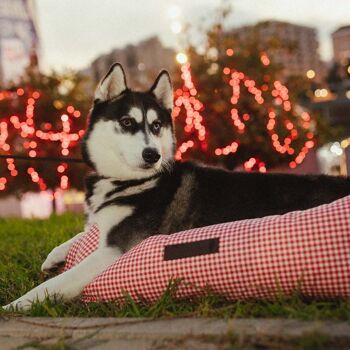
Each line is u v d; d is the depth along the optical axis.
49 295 1.24
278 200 1.33
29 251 1.82
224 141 4.06
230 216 1.34
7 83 5.25
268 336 0.93
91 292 1.23
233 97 3.79
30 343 1.02
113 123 1.45
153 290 1.16
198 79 4.13
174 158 1.51
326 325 0.94
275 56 4.61
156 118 1.48
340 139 4.86
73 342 1.02
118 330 1.02
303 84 4.53
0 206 7.30
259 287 1.09
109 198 1.40
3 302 1.35
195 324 1.01
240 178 1.38
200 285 1.13
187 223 1.36
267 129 4.14
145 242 1.21
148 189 1.38
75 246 1.43
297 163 4.39
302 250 1.06
